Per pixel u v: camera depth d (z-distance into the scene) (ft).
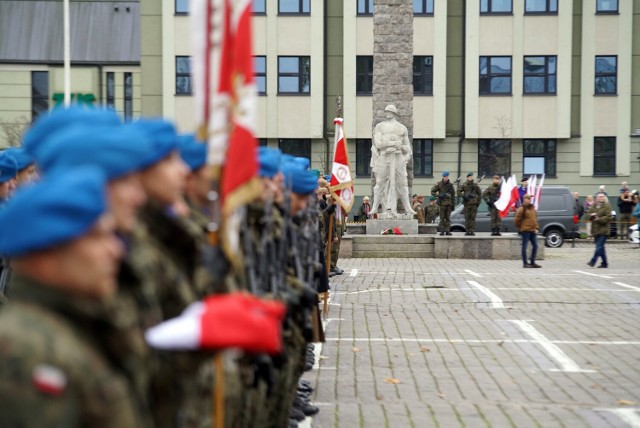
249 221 17.76
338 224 62.18
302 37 149.89
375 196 98.53
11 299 8.23
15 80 156.46
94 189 7.93
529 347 36.22
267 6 149.59
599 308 48.42
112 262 8.29
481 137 150.41
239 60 14.55
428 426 23.68
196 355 10.59
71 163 9.32
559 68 149.18
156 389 10.52
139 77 156.56
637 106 150.30
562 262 85.71
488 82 150.41
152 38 149.38
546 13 148.66
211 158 14.55
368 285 60.39
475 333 39.86
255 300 10.87
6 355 7.54
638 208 113.39
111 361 9.13
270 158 18.40
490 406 26.02
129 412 8.37
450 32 150.00
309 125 150.82
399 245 92.02
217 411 13.38
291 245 20.79
